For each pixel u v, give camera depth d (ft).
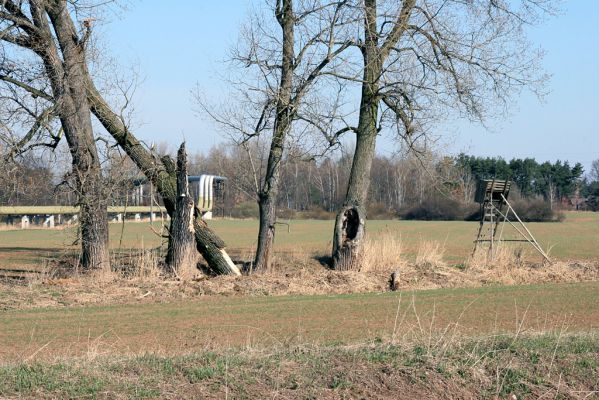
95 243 69.41
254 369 27.68
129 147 72.33
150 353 33.53
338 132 74.49
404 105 74.69
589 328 43.88
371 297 58.59
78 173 68.74
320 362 28.78
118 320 47.57
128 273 69.46
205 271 72.90
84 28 68.23
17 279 68.54
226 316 49.08
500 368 29.40
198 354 30.32
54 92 67.05
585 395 28.27
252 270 73.41
